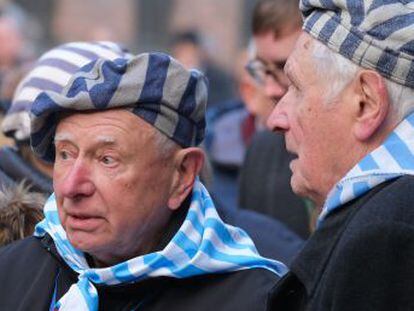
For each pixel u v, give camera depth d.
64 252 4.73
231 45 26.77
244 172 7.21
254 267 4.65
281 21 6.64
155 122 4.51
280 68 6.71
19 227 5.22
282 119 4.42
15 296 4.80
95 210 4.50
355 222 3.96
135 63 4.50
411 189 3.96
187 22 26.84
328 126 4.24
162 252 4.54
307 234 6.80
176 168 4.64
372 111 4.15
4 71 13.55
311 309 4.02
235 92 17.88
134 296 4.61
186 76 4.56
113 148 4.47
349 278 3.87
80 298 4.54
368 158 4.12
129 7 26.64
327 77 4.23
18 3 26.00
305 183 4.36
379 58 4.12
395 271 3.84
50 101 4.50
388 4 4.16
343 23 4.20
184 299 4.59
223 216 6.07
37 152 4.79
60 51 5.93
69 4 26.25
